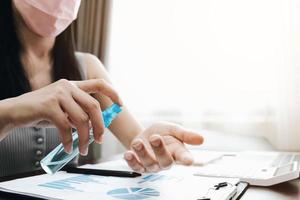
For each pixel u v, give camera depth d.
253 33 1.37
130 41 1.58
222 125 1.39
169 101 1.49
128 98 1.56
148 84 1.54
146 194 0.40
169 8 1.51
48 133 0.86
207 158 0.75
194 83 1.44
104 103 0.50
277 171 0.56
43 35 0.83
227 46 1.40
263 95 1.35
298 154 0.92
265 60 1.35
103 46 1.58
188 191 0.42
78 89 0.43
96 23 1.60
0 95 0.82
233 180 0.48
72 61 0.98
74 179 0.49
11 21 0.85
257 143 1.34
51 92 0.43
